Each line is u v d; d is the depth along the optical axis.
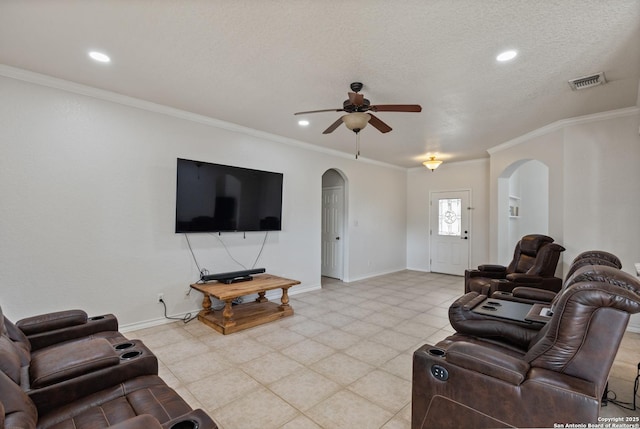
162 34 2.12
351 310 4.20
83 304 3.04
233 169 4.03
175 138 3.64
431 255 7.19
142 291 3.41
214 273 3.99
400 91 3.01
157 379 1.65
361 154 5.95
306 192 5.16
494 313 2.27
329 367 2.61
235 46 2.27
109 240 3.19
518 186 6.68
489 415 1.39
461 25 1.98
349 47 2.26
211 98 3.26
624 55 2.32
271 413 2.00
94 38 2.18
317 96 3.18
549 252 3.66
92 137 3.09
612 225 3.53
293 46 2.26
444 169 7.00
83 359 1.51
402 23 1.97
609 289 1.25
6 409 1.06
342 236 6.23
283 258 4.82
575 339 1.29
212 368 2.58
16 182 2.71
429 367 1.56
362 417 1.97
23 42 2.24
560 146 3.91
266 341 3.14
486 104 3.32
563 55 2.34
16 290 2.71
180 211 3.57
